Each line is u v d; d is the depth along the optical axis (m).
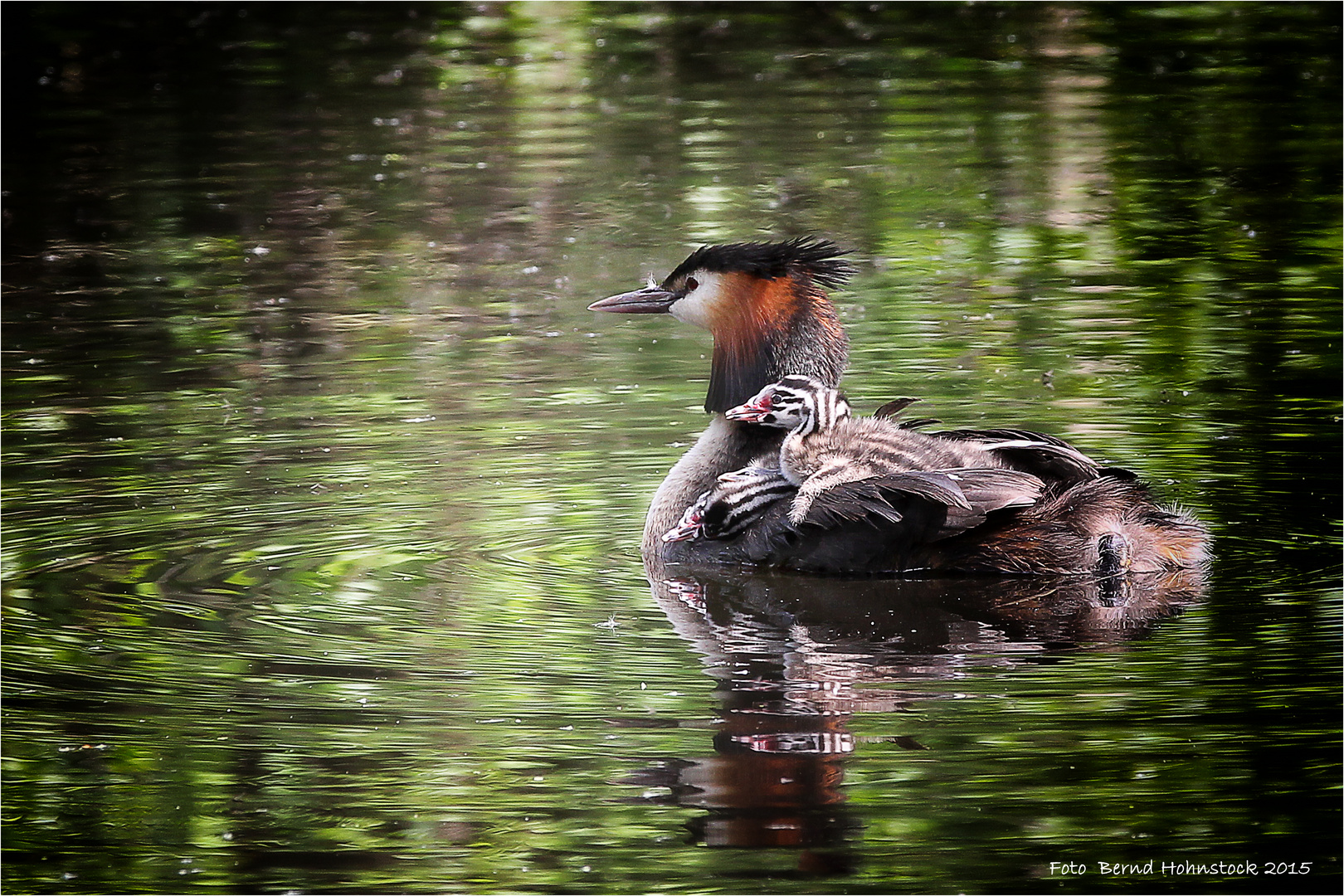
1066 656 10.66
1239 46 32.38
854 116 28.66
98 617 11.48
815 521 12.29
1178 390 16.44
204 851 8.95
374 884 8.65
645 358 18.09
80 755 9.66
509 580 12.29
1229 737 9.57
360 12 35.88
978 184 24.73
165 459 14.85
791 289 13.66
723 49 33.41
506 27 35.03
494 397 16.72
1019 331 18.52
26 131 28.36
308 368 17.78
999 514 12.09
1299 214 22.91
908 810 9.02
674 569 12.59
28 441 15.36
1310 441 14.91
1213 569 12.10
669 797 9.20
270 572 12.38
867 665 10.61
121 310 20.09
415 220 23.89
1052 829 8.90
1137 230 22.52
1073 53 32.34
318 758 9.61
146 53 33.28
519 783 9.35
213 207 24.53
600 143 27.45
